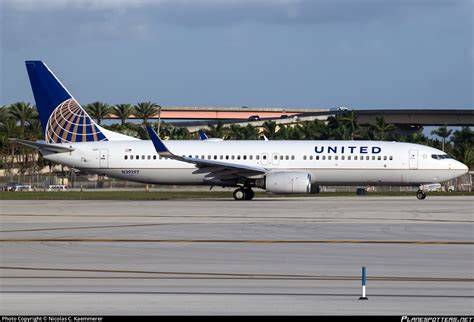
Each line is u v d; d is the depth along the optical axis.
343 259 89.06
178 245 102.75
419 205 188.25
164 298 63.69
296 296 64.88
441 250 97.38
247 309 58.94
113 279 74.62
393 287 69.88
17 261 87.31
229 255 92.56
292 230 122.19
